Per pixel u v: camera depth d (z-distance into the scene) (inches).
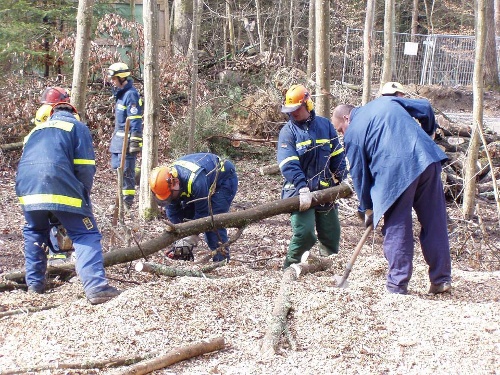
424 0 1091.9
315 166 238.1
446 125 469.4
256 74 594.2
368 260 228.7
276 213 234.8
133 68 557.6
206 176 232.8
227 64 639.1
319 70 314.5
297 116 235.3
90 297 176.1
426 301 171.9
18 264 259.3
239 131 543.5
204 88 547.5
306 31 966.4
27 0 523.8
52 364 136.0
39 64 536.1
